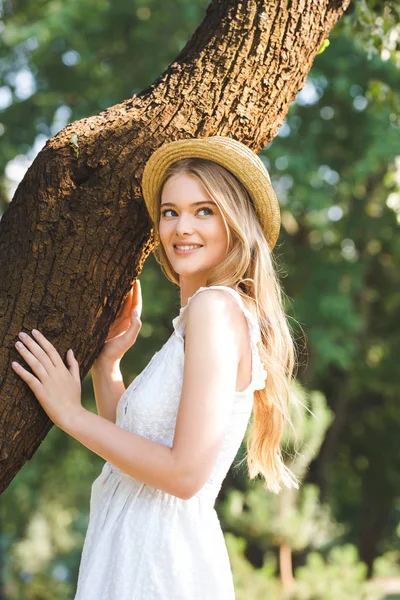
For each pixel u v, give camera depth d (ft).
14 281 6.89
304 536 23.79
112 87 35.99
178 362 6.91
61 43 36.27
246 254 7.02
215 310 6.65
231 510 24.07
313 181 33.45
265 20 7.57
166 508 6.82
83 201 7.04
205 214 7.02
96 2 34.55
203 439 6.29
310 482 41.60
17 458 6.79
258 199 7.16
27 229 6.98
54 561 57.21
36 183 7.04
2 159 35.99
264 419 7.68
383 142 31.12
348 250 38.22
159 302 33.73
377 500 48.06
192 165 7.00
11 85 37.24
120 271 7.18
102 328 7.14
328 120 34.96
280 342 7.34
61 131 7.24
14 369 6.70
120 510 6.93
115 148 7.18
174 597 6.65
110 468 7.19
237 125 7.46
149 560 6.68
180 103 7.39
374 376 42.06
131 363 36.50
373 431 46.55
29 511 47.65
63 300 6.89
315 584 22.85
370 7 11.40
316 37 7.84
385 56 11.89
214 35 7.63
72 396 6.71
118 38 36.35
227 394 6.47
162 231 7.13
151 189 7.16
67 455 38.99
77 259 6.96
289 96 7.76
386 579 42.60
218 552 6.93
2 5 37.58
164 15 34.99
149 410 6.89
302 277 36.11
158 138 7.26
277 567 26.12
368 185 37.22
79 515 57.31
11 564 55.52
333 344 33.76
